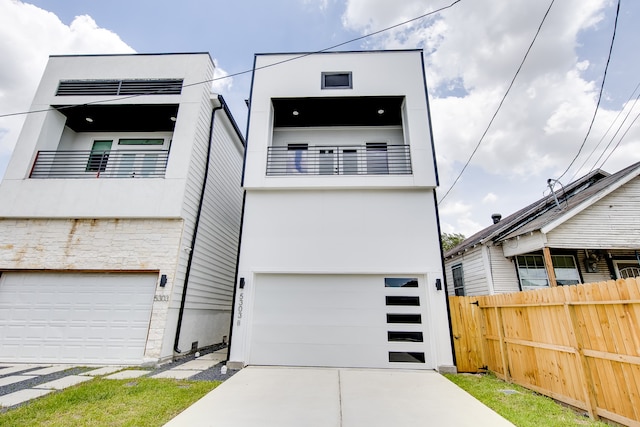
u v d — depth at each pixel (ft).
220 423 11.05
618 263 30.12
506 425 11.02
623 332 10.85
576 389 12.78
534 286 29.66
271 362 21.76
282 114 30.37
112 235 25.03
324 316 22.58
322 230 24.18
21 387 15.97
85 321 23.27
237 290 22.85
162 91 29.58
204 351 29.27
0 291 23.90
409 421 11.46
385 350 21.72
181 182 26.16
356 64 28.86
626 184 26.96
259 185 25.07
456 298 22.31
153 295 23.88
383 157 30.55
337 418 11.72
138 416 11.58
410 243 23.67
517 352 17.34
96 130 32.68
